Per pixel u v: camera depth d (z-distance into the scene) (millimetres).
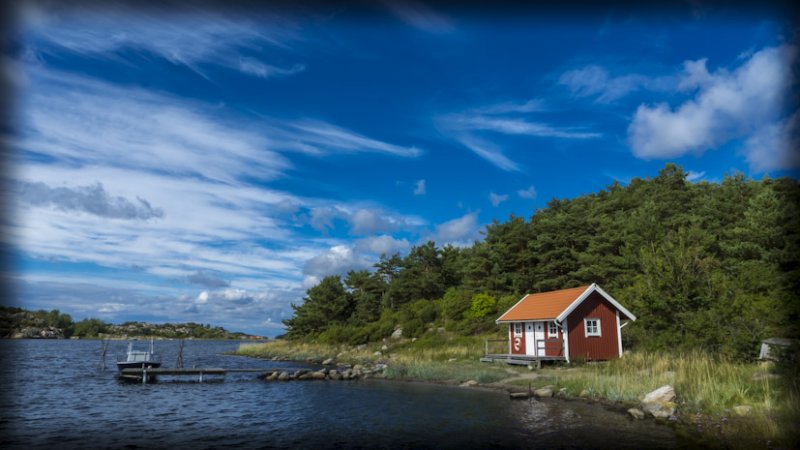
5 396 26750
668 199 52219
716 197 48031
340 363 48344
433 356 41531
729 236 39656
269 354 65188
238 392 28156
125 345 124062
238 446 15273
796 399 14875
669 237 31859
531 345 34719
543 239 48812
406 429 17328
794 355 17531
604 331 32375
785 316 21172
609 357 32031
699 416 16344
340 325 70688
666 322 27312
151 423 19062
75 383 33219
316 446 15195
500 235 57219
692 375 20188
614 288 40656
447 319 53688
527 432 16250
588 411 19281
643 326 29109
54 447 15188
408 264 69000
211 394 27375
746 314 22391
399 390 27906
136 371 35719
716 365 21375
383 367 37531
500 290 53500
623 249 42969
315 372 35531
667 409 17516
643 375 23391
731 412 15906
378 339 57469
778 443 12703
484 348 41219
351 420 19156
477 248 63875
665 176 59656
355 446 15141
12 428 18156
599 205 54156
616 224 47406
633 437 14875
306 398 25328
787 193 32188
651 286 28281
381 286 73875
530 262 51969
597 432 15766
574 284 46250
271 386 30906
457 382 29922
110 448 15047
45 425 18734
